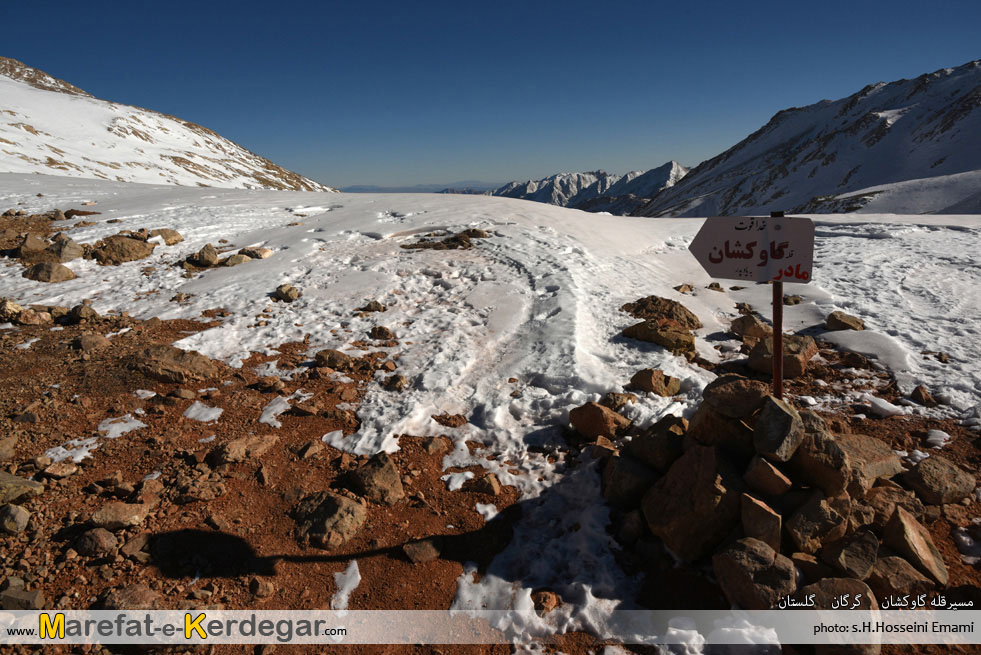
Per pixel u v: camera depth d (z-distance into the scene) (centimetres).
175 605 422
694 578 437
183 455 597
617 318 974
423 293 1125
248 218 1711
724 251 497
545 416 678
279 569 462
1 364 780
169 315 997
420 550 482
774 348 504
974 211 6956
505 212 1803
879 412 646
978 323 860
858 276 1166
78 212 1633
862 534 412
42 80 16500
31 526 489
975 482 509
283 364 820
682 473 473
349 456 606
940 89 16688
